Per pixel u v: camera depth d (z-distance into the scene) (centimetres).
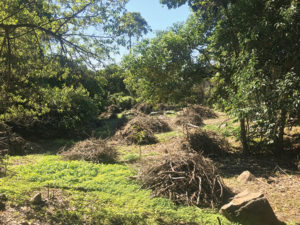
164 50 1062
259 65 852
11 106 922
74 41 757
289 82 738
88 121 1928
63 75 811
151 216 540
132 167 893
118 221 507
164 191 649
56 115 1670
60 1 711
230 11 956
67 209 548
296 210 595
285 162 930
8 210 522
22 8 667
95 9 702
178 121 1889
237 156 1062
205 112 2033
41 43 783
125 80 1191
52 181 724
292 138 1079
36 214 514
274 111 805
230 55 991
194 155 731
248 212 520
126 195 643
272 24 821
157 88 1117
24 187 667
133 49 1097
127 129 1577
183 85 1076
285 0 821
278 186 737
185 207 591
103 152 1012
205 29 1066
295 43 787
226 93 1052
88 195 634
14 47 752
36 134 1616
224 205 562
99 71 773
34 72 816
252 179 789
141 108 2642
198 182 661
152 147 1329
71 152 1030
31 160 1060
